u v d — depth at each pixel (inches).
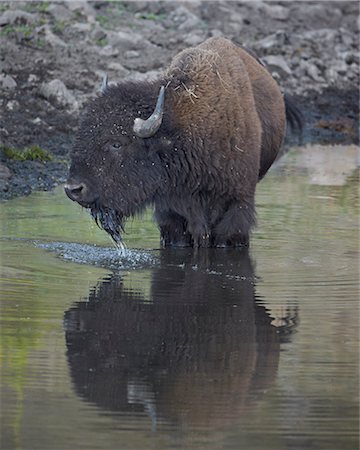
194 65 1582.2
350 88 3036.4
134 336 1165.7
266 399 1002.7
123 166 1518.2
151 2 3105.3
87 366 1074.1
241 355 1112.2
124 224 1604.3
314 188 2030.0
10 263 1454.2
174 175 1560.0
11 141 2185.0
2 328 1175.0
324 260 1512.1
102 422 949.8
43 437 922.1
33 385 1026.7
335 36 3280.0
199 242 1606.8
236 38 3085.6
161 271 1450.5
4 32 2623.0
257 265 1488.7
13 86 2400.3
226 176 1581.0
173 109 1546.5
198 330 1189.1
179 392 1016.9
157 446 906.7
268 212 1817.2
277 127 1822.1
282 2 3447.3
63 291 1327.5
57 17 2819.9
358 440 924.0
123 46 2783.0
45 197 1903.3
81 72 2571.4
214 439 919.0
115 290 1339.8
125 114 1514.5
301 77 3006.9
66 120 2342.5
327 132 2721.5
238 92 1603.1
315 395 1012.5
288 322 1218.6
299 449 903.7
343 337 1168.2
